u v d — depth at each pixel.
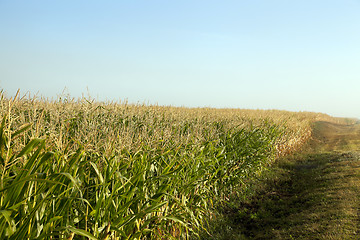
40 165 2.94
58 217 2.92
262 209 8.85
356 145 21.31
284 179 12.24
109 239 3.81
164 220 4.98
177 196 5.83
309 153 18.83
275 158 16.12
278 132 16.69
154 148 5.41
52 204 3.16
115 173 4.10
